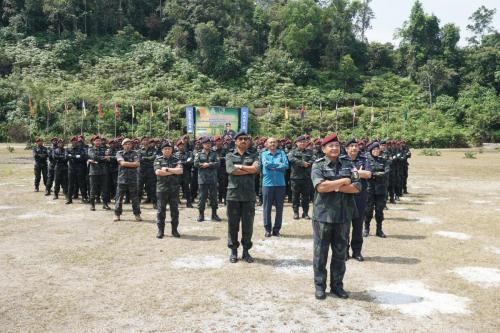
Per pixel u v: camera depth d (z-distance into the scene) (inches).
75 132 1705.2
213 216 391.2
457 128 2241.6
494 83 2773.1
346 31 3070.9
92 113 1788.9
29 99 1769.2
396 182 504.7
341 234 204.5
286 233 341.1
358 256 267.6
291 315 185.3
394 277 235.6
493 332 170.7
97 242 308.0
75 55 2438.5
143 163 455.5
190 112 1288.1
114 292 211.6
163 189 319.3
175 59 2513.5
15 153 1246.3
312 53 2962.6
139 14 2938.0
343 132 2055.9
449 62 2893.7
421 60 2891.2
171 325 175.3
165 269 247.4
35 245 298.5
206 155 386.9
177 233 327.0
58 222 374.9
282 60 2687.0
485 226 367.2
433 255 278.7
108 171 447.5
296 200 400.2
